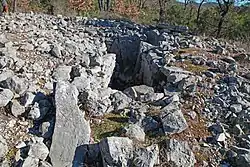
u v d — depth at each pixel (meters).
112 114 6.79
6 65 7.43
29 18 13.65
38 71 7.70
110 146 5.31
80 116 6.07
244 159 5.59
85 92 6.72
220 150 5.93
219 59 9.90
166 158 5.54
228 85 7.98
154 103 7.22
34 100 6.42
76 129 5.84
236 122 6.66
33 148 5.33
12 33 9.98
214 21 20.41
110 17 18.91
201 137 6.17
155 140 5.93
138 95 7.54
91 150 5.59
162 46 11.08
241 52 11.33
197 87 7.76
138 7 32.41
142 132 5.98
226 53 10.68
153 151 5.38
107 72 9.66
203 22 20.52
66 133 5.74
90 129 6.12
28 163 5.05
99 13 21.44
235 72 8.87
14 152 5.38
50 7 25.92
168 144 5.71
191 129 6.32
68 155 5.48
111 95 7.25
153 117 6.50
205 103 7.23
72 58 9.02
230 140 6.22
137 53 12.72
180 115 6.35
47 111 6.29
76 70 8.09
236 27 19.41
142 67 10.78
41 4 26.52
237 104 7.15
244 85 7.98
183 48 11.01
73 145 5.62
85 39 11.91
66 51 9.19
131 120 6.49
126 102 7.08
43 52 8.84
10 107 6.19
